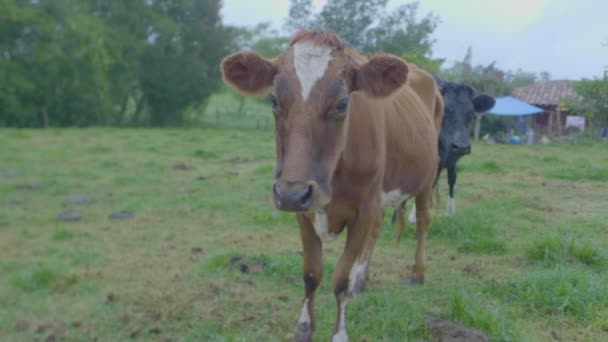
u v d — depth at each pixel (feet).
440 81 23.30
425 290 15.43
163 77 102.01
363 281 15.35
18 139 42.06
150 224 22.50
